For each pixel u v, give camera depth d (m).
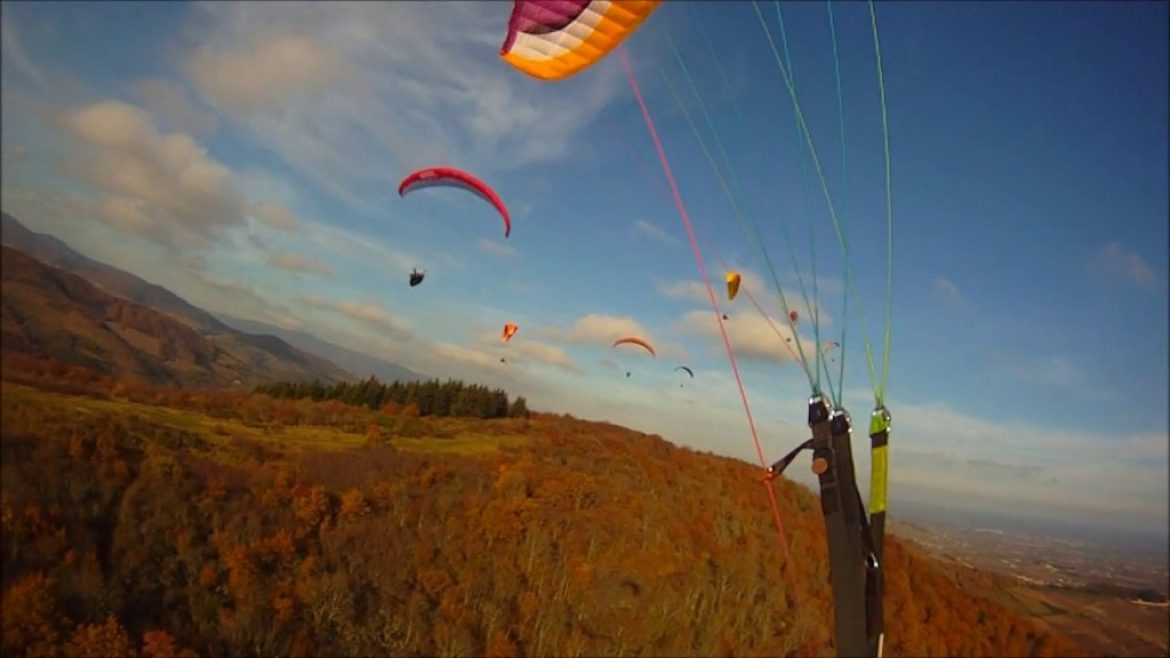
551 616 22.45
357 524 22.12
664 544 27.30
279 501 21.66
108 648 16.03
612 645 22.84
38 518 17.77
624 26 5.00
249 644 17.72
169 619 17.52
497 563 23.19
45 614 16.02
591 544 25.48
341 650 18.64
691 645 24.64
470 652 20.12
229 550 19.23
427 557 22.22
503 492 26.06
